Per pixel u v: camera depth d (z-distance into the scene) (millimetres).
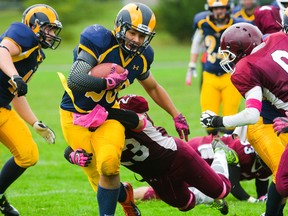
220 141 20391
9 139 18984
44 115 43906
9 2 121625
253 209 20469
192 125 38188
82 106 16141
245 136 18000
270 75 16516
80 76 15398
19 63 18141
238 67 16547
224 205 18469
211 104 29781
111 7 134250
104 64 15766
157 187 17484
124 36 15711
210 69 29625
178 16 113438
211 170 17172
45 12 18234
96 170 16984
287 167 15711
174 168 16891
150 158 16766
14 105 19375
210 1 29562
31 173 27453
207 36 29797
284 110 16953
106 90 16031
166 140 16797
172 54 98250
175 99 50844
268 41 17109
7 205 19828
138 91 55375
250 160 21234
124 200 17531
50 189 24469
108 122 16109
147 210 20547
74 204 21891
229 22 29688
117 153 15766
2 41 17719
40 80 67938
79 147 16359
